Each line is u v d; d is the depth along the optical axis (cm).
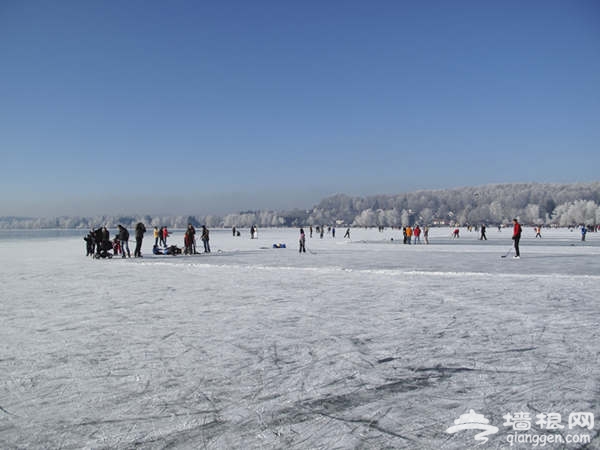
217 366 470
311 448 302
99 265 1725
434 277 1197
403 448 301
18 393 400
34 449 303
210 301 863
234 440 314
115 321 690
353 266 1541
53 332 621
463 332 593
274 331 615
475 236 5369
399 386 409
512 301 819
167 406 371
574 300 824
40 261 1962
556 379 415
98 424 339
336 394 393
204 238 2491
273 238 5231
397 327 628
